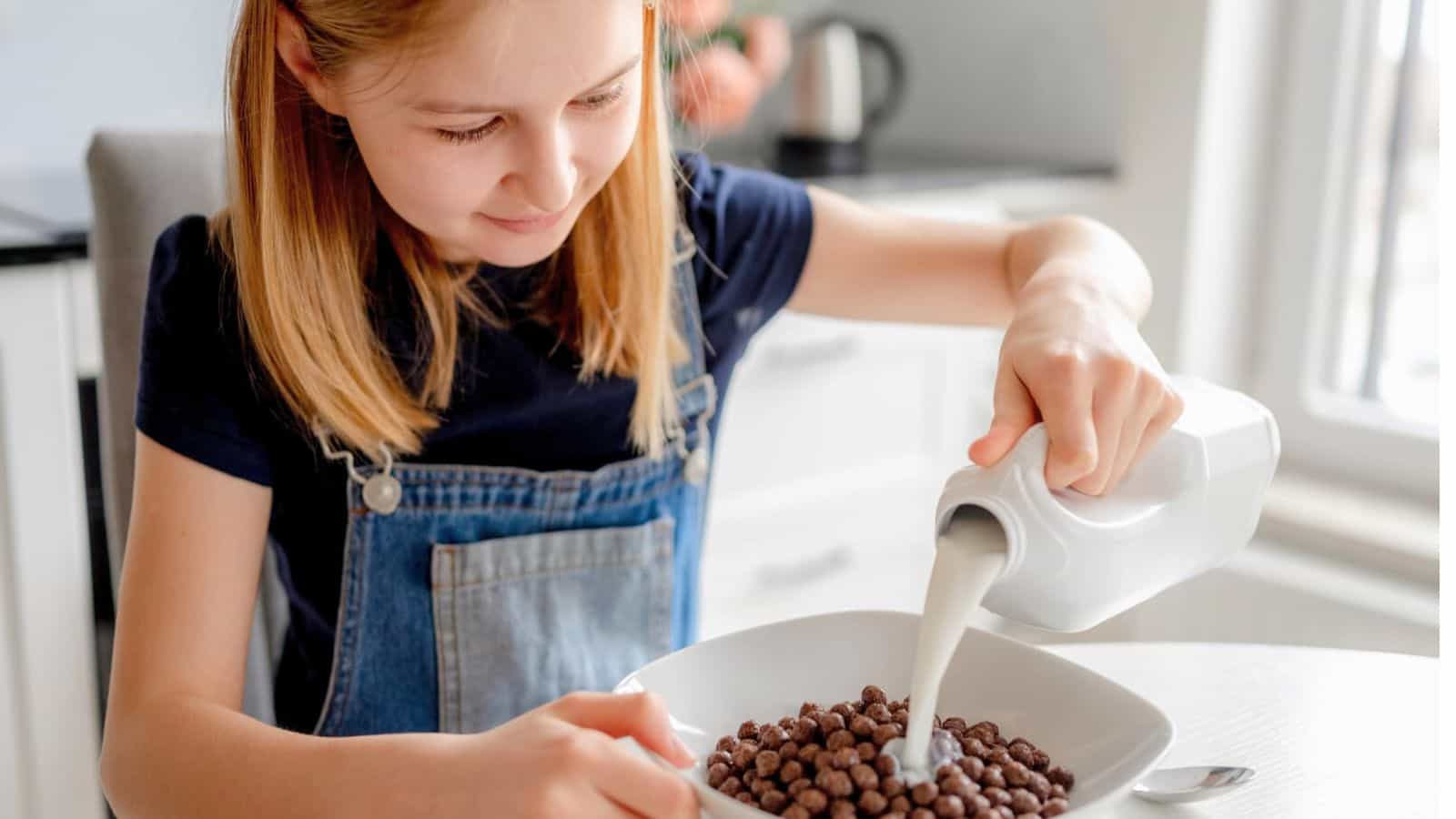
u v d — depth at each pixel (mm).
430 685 957
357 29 712
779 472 1856
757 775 633
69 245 1289
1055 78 2098
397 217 926
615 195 971
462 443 969
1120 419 694
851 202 1164
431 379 938
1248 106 1878
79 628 1373
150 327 902
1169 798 714
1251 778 747
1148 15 1875
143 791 724
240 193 847
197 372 880
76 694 1379
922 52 2316
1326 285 1917
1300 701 849
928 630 665
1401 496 1875
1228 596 1831
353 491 925
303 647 985
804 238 1109
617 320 993
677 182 1094
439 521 947
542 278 990
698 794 604
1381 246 1882
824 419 1887
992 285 1069
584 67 716
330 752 680
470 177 750
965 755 651
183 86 1829
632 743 706
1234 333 1981
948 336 2004
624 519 1012
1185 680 879
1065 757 681
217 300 901
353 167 904
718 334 1105
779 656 750
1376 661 912
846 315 1145
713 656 735
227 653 831
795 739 653
